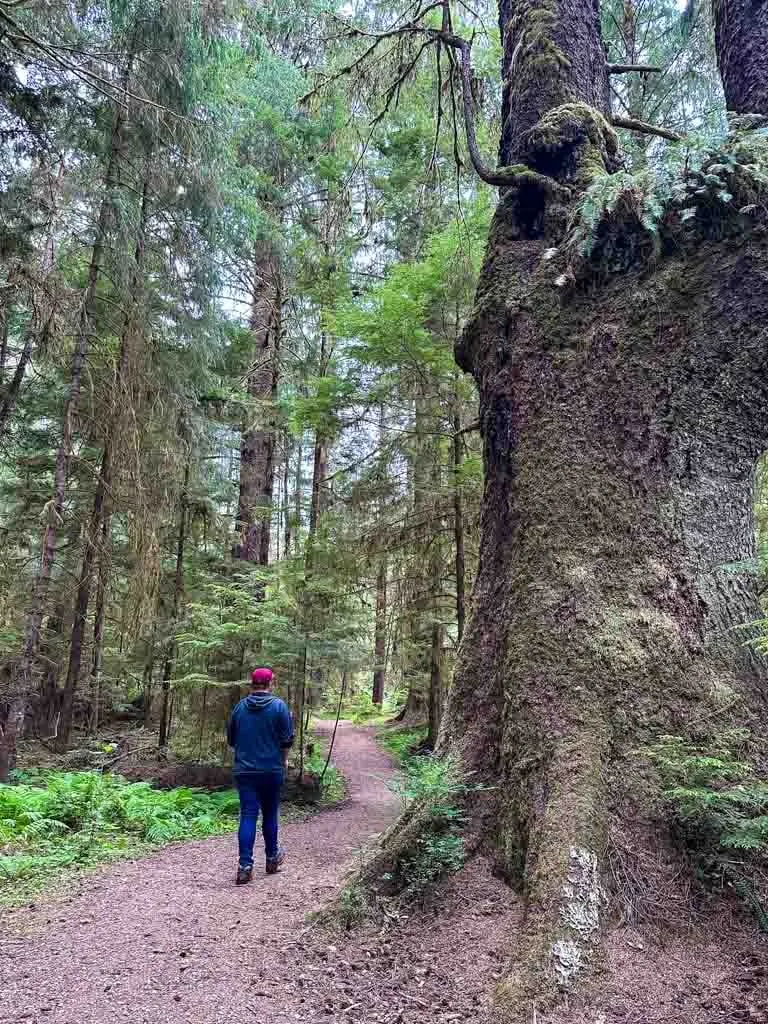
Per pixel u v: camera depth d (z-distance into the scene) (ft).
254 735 16.03
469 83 17.76
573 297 13.94
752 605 12.46
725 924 9.07
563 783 10.31
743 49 15.87
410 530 33.83
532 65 16.62
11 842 17.10
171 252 33.76
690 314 12.68
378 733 56.29
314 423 33.35
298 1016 8.25
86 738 38.11
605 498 12.57
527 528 13.00
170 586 39.68
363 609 31.68
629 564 12.09
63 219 28.73
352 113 27.86
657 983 8.18
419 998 8.55
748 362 12.44
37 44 22.99
